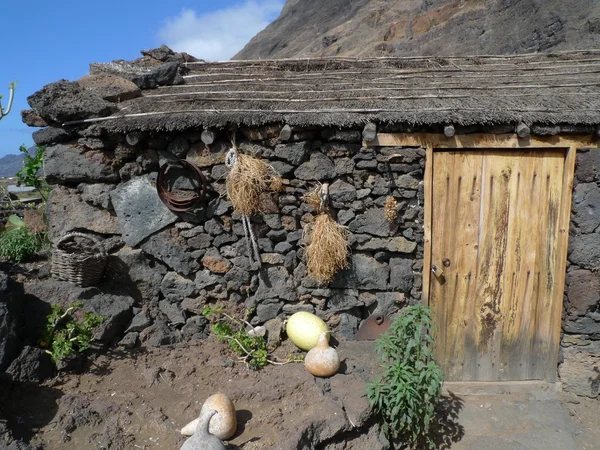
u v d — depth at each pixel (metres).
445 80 4.91
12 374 3.52
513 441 3.89
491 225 4.26
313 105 4.24
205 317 4.52
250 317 4.53
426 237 4.23
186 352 4.32
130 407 3.58
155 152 4.38
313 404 3.59
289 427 3.36
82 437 3.28
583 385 4.32
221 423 3.26
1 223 6.45
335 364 3.88
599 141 3.98
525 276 4.31
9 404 3.37
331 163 4.21
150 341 4.36
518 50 15.79
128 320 4.38
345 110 4.08
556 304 4.30
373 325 4.45
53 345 3.77
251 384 3.86
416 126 4.04
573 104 4.00
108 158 4.40
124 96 4.80
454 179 4.20
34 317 3.95
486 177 4.19
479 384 4.47
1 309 3.58
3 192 7.90
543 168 4.14
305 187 4.28
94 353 4.11
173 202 4.28
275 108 4.20
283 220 4.33
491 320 4.40
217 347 4.39
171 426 3.41
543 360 4.43
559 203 4.18
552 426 4.04
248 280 4.46
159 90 5.14
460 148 4.12
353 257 4.36
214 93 4.73
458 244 4.30
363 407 3.50
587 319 4.20
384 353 3.90
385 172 4.18
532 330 4.39
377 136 4.09
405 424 3.66
